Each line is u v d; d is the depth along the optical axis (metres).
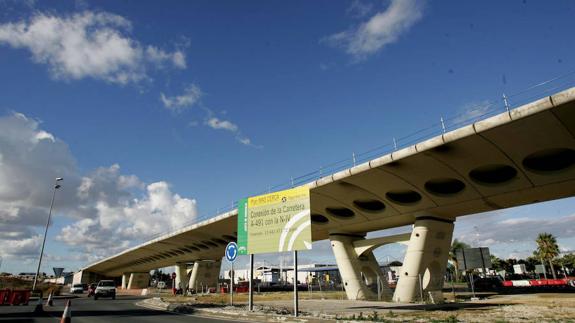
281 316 15.32
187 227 50.31
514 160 21.38
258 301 30.31
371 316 14.68
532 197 25.75
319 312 18.00
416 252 29.02
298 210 17.05
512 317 13.88
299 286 70.12
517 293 32.56
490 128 18.98
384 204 30.45
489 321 12.62
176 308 21.69
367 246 35.50
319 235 42.91
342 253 36.75
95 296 36.59
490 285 40.56
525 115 17.70
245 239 19.20
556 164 22.52
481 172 24.42
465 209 28.77
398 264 78.06
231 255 20.14
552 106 16.84
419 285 28.34
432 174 24.55
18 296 26.56
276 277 104.44
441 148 21.53
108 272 128.25
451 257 63.44
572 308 17.36
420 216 29.61
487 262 28.41
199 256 67.25
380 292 33.69
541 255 73.25
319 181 28.56
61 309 22.19
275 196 18.22
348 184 28.06
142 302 30.59
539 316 14.14
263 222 18.42
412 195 29.30
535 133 18.83
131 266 103.00
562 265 89.44
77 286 57.44
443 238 29.92
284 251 16.95
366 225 35.66
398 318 13.98
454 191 27.39
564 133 18.42
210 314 18.39
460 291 38.56
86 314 18.59
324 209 33.72
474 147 20.84
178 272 75.31
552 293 31.16
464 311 17.03
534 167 22.89
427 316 14.79
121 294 58.31
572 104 16.52
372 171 25.39
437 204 28.11
